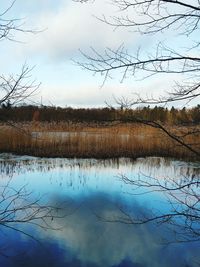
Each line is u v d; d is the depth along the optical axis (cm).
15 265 509
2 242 578
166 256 550
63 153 1545
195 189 700
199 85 285
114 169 1251
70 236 611
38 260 525
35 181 1031
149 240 594
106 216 711
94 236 617
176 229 598
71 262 526
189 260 532
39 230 627
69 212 727
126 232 636
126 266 520
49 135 1623
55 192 897
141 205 779
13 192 852
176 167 1296
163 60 286
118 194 883
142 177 1077
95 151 1579
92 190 927
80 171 1203
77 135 1620
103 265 522
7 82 289
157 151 1568
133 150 1590
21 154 1572
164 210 701
